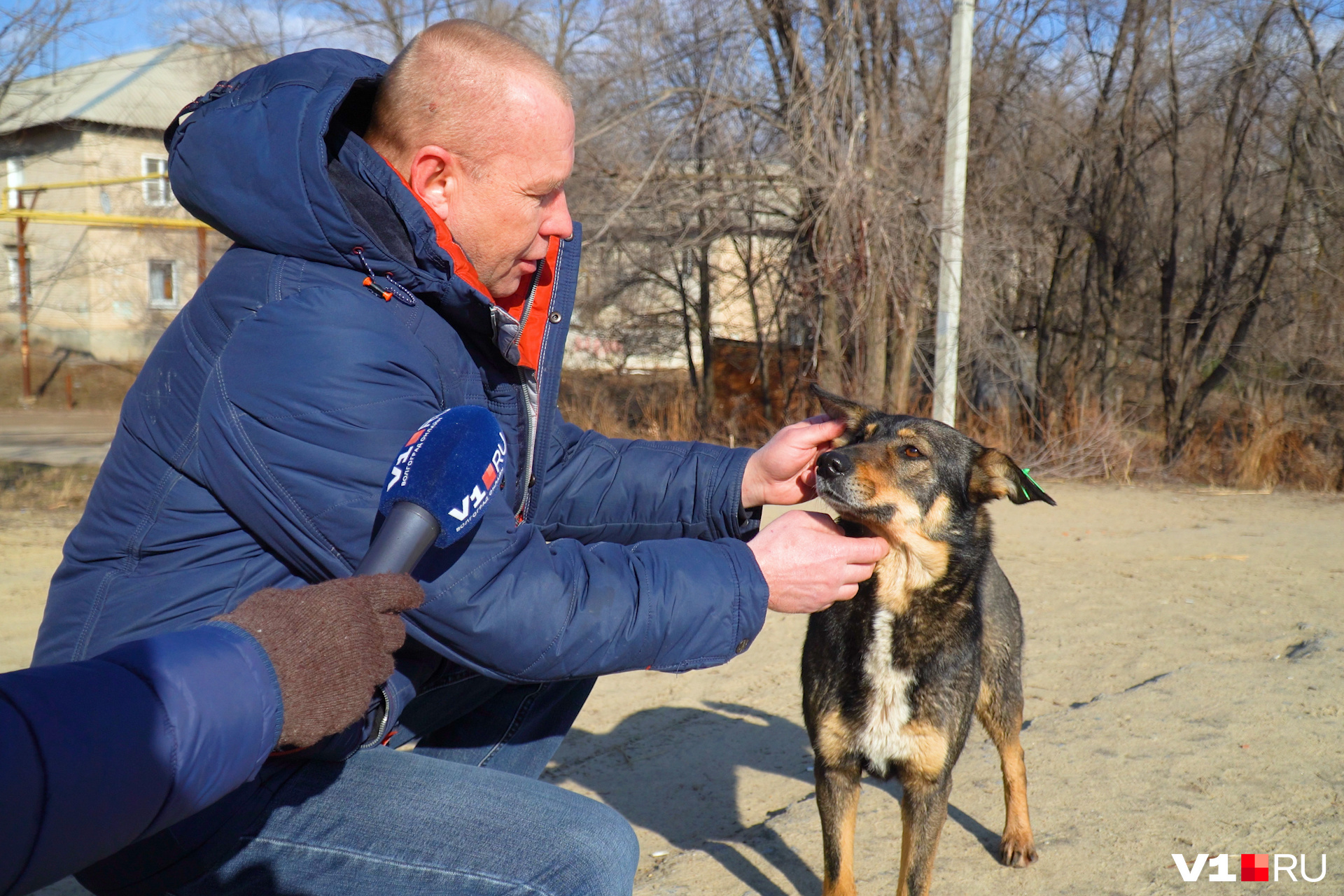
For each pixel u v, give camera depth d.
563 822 1.64
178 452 1.67
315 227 1.70
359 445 1.63
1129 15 13.39
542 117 1.92
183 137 1.81
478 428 1.55
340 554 1.64
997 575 3.60
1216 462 12.12
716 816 3.67
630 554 1.83
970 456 3.28
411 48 1.93
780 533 2.02
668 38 12.81
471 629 1.62
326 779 1.66
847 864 2.90
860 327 12.29
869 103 11.94
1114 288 14.32
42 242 22.41
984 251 12.12
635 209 12.76
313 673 1.29
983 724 3.50
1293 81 12.61
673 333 18.22
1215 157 13.66
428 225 1.80
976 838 3.47
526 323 2.23
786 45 12.45
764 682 5.14
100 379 25.61
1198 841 3.30
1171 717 4.32
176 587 1.67
